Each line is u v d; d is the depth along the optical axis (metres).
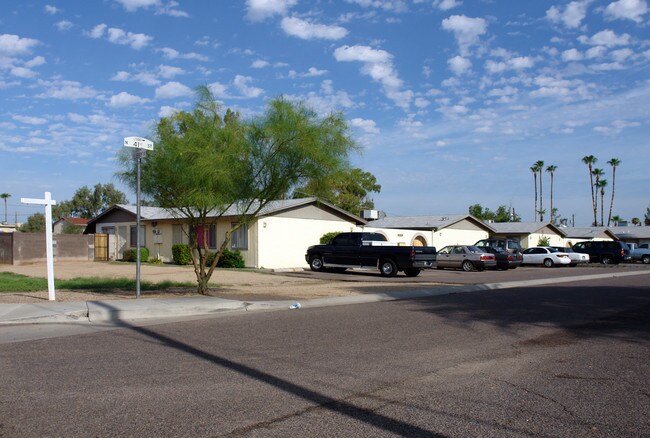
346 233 28.88
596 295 18.44
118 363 8.25
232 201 16.33
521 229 55.44
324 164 15.91
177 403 6.31
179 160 15.14
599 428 5.61
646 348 9.58
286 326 11.84
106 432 5.38
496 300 17.08
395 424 5.68
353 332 11.08
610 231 66.00
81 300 14.95
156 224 36.75
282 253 31.55
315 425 5.62
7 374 7.56
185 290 18.25
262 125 15.84
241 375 7.58
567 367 8.17
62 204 74.19
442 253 35.09
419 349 9.40
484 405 6.32
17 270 27.58
